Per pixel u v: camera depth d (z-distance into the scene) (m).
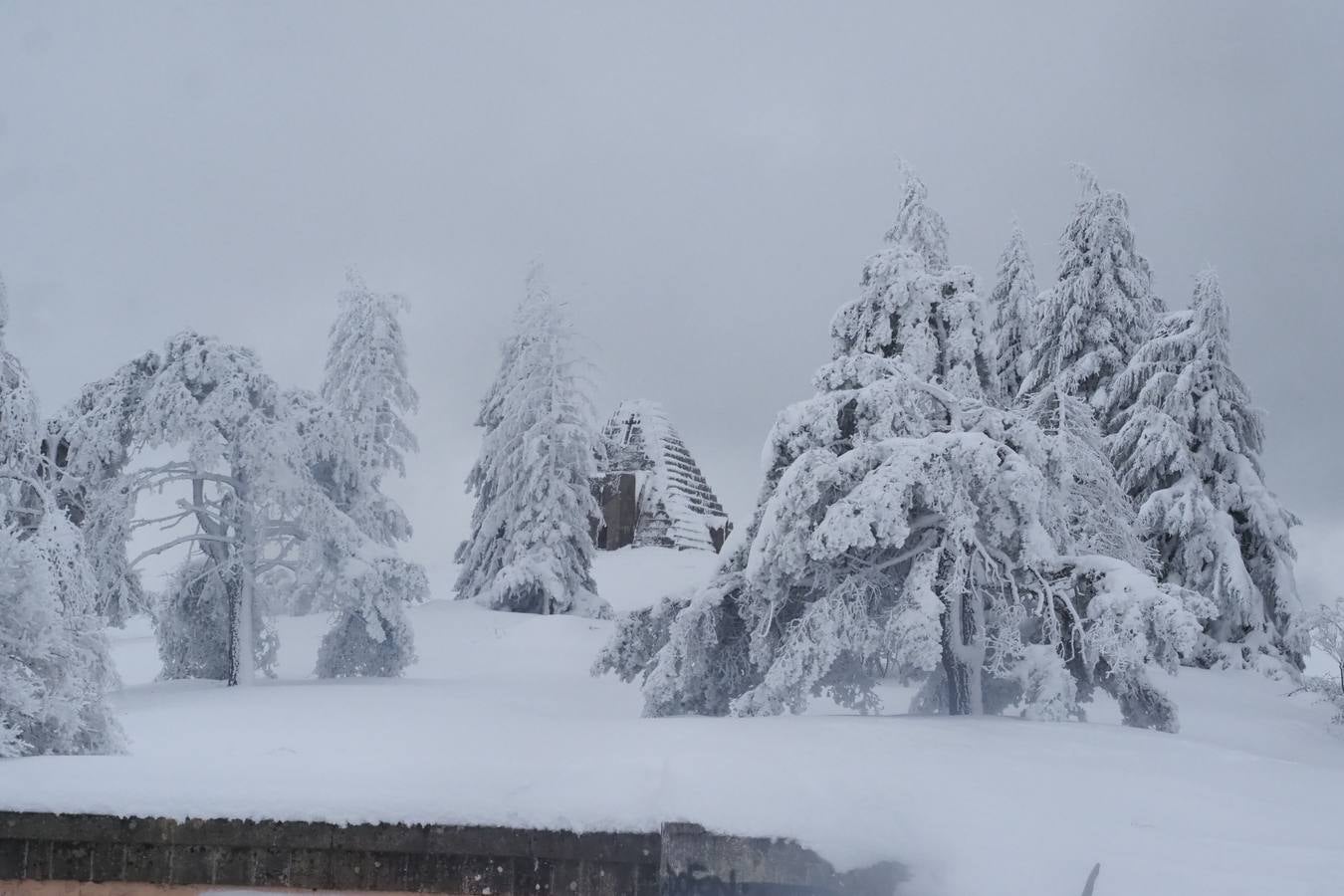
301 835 6.68
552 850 6.64
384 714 20.14
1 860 6.75
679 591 19.97
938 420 19.08
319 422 30.44
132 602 27.53
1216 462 31.47
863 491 16.03
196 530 29.17
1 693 10.76
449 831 6.67
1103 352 34.50
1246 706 25.23
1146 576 15.97
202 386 28.25
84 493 26.72
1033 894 5.98
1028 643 17.16
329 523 28.55
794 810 6.54
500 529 43.50
